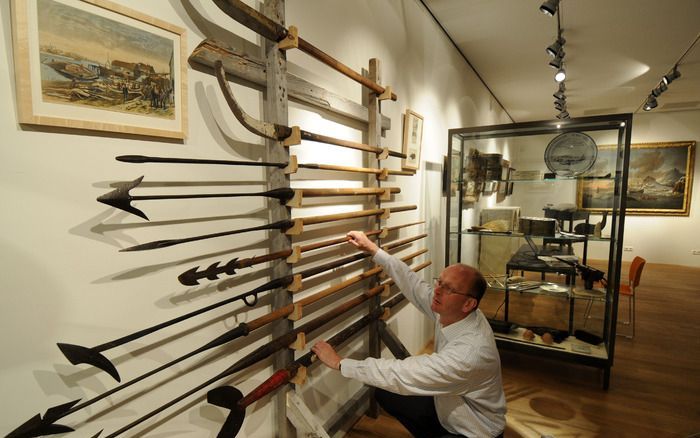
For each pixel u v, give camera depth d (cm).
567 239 264
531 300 335
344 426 204
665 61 425
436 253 350
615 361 296
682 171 675
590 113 716
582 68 451
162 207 108
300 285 146
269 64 137
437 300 159
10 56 77
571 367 286
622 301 457
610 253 255
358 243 191
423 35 297
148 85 100
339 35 188
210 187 123
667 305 440
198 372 122
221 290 128
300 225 141
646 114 701
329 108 175
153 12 103
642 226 708
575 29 342
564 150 263
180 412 117
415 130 278
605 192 254
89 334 93
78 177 89
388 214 210
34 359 83
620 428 212
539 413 228
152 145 105
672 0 288
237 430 121
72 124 85
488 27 337
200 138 118
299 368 148
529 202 290
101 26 90
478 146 298
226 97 113
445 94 355
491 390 153
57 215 86
